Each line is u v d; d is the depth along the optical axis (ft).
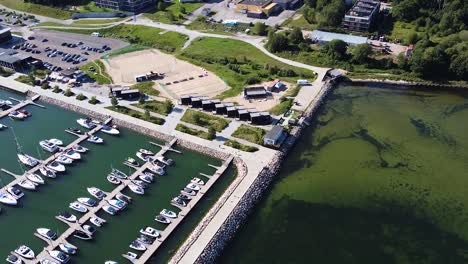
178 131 500.74
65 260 347.77
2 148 484.74
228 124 511.40
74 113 548.31
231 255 354.33
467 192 419.33
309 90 582.35
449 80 610.65
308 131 511.81
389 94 589.32
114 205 399.65
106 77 623.36
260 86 585.63
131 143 490.90
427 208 401.08
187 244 355.15
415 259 351.05
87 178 440.04
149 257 348.79
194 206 399.24
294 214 394.73
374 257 352.90
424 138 499.10
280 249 359.46
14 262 345.92
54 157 463.42
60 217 389.19
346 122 528.63
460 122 526.57
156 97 570.87
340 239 369.30
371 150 479.82
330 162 461.78
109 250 359.66
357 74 625.82
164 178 437.58
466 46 611.06
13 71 644.69
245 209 392.47
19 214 397.60
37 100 577.43
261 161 451.12
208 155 467.52
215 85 597.52
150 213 395.55
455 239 368.48
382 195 417.08
